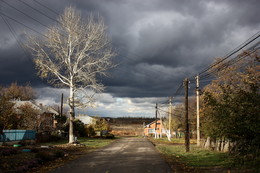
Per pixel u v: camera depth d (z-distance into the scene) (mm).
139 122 157375
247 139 12258
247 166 12164
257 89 12258
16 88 67312
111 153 21625
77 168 12984
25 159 15016
